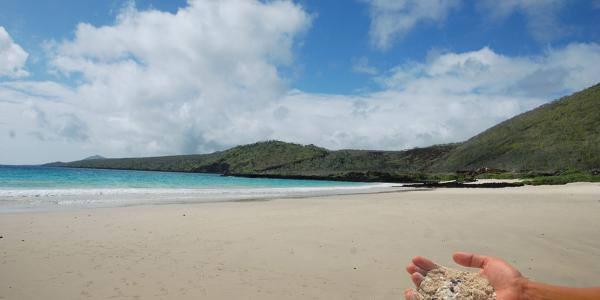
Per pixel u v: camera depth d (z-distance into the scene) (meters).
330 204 17.00
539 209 14.19
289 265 6.70
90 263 6.77
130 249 7.77
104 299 5.16
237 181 60.97
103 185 33.19
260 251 7.66
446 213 13.17
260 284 5.73
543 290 1.60
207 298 5.19
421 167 113.00
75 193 21.56
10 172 58.50
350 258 7.13
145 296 5.27
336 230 9.86
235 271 6.35
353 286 5.64
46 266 6.55
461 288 1.72
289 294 5.33
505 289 1.65
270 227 10.33
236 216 12.48
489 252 7.48
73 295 5.30
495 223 10.86
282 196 23.81
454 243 8.29
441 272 1.87
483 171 70.75
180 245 8.16
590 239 8.60
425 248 7.87
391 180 72.06
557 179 39.94
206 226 10.47
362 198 21.55
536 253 7.39
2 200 16.89
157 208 14.79
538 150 80.50
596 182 37.12
